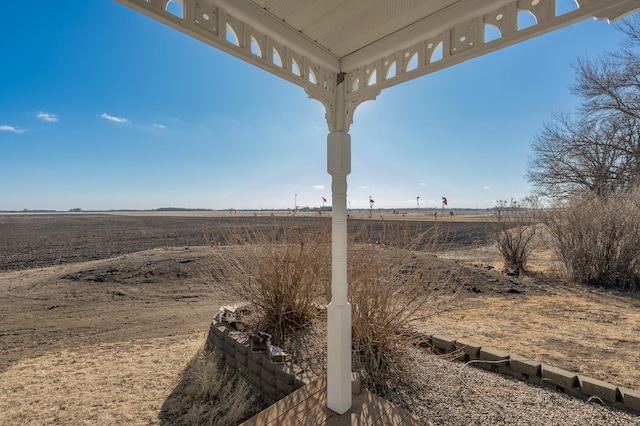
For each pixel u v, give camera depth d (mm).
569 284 5953
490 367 2795
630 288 5641
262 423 1915
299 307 3555
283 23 1978
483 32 1748
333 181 2117
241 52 1816
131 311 5215
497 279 5996
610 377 2604
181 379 3047
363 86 2299
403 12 1869
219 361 3258
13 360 3498
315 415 1995
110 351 3701
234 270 3727
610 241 5781
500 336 3518
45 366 3344
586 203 6285
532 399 2340
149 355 3586
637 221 5625
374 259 3057
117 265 7922
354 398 2211
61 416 2508
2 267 8383
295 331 3416
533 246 6988
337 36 2121
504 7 1672
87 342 3980
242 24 1841
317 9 1849
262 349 2889
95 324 4629
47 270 7949
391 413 2023
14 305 5527
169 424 2414
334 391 2031
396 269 3090
